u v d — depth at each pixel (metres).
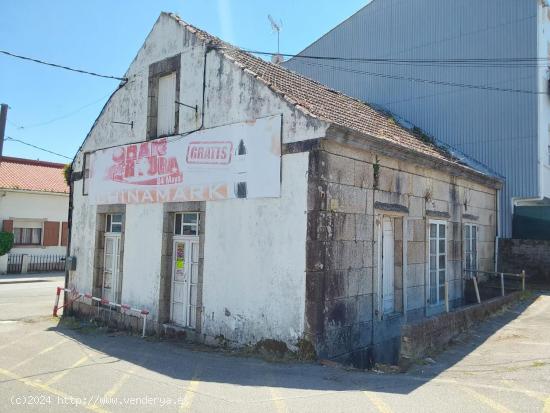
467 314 9.56
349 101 13.23
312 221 7.75
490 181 14.93
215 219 9.39
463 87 17.81
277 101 8.49
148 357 8.20
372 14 20.83
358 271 8.66
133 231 11.33
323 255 7.80
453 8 18.30
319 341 7.66
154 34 11.52
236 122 9.18
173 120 10.95
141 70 11.77
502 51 16.92
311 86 11.90
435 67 18.64
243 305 8.69
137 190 11.28
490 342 8.59
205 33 11.00
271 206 8.41
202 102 9.99
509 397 5.61
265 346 8.23
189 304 10.08
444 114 18.22
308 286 7.71
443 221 12.20
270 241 8.36
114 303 11.12
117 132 12.21
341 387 6.20
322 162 7.89
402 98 19.48
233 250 8.98
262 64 11.08
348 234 8.43
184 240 10.36
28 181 28.41
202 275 9.52
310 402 5.58
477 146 17.27
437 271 11.77
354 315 8.48
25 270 26.92
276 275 8.20
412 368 7.14
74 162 13.67
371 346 8.89
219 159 9.41
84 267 12.75
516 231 16.30
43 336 10.30
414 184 10.73
